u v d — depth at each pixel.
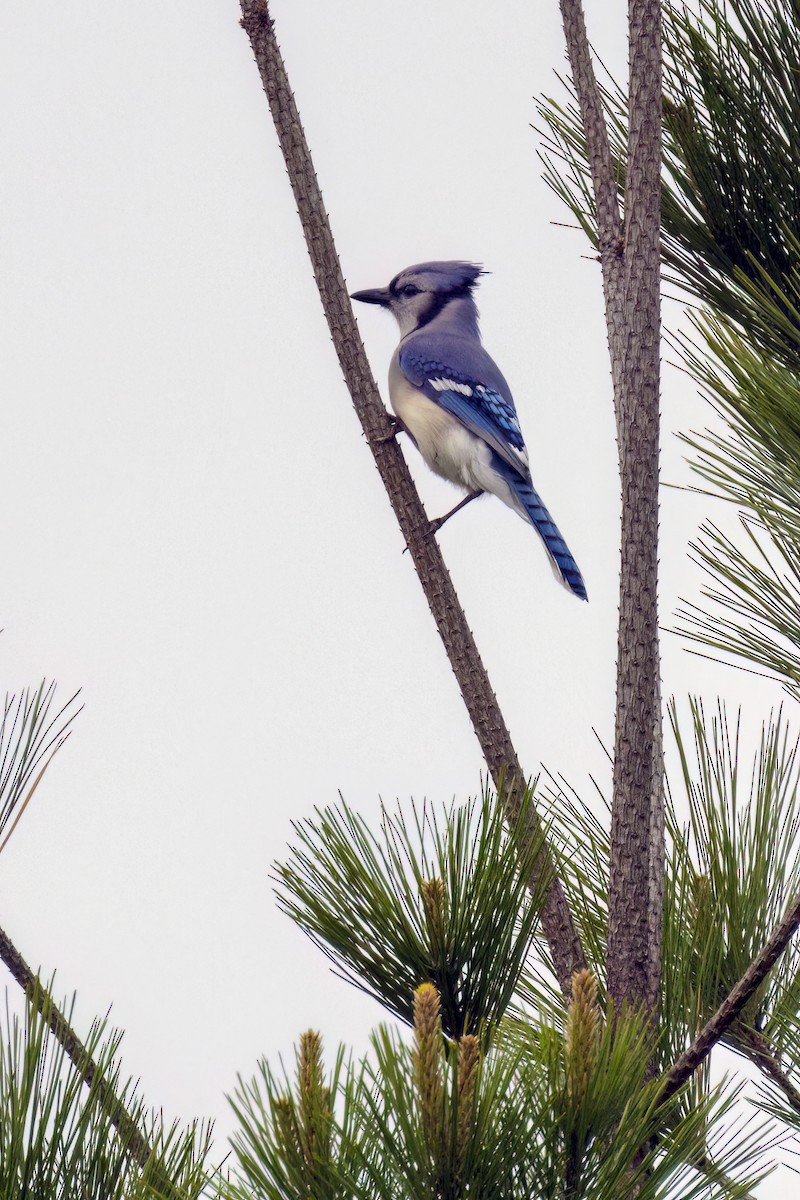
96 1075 3.61
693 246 5.95
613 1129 3.55
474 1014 4.39
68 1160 3.53
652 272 5.36
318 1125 3.20
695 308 4.94
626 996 4.93
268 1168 3.24
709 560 4.96
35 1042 3.57
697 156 5.80
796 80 5.69
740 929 5.35
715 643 5.00
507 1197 3.32
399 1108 3.27
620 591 5.27
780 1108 5.16
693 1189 3.62
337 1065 3.33
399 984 4.39
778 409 4.65
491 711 6.07
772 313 5.21
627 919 5.02
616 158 6.43
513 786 4.85
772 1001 5.41
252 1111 3.30
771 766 5.58
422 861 4.43
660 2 5.36
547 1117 3.43
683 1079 4.36
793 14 5.66
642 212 5.36
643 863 5.07
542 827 4.54
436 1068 3.23
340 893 4.40
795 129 5.74
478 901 4.36
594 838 5.83
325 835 4.47
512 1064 3.46
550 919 5.23
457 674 6.20
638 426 5.30
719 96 5.79
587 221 6.31
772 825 5.51
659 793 5.23
